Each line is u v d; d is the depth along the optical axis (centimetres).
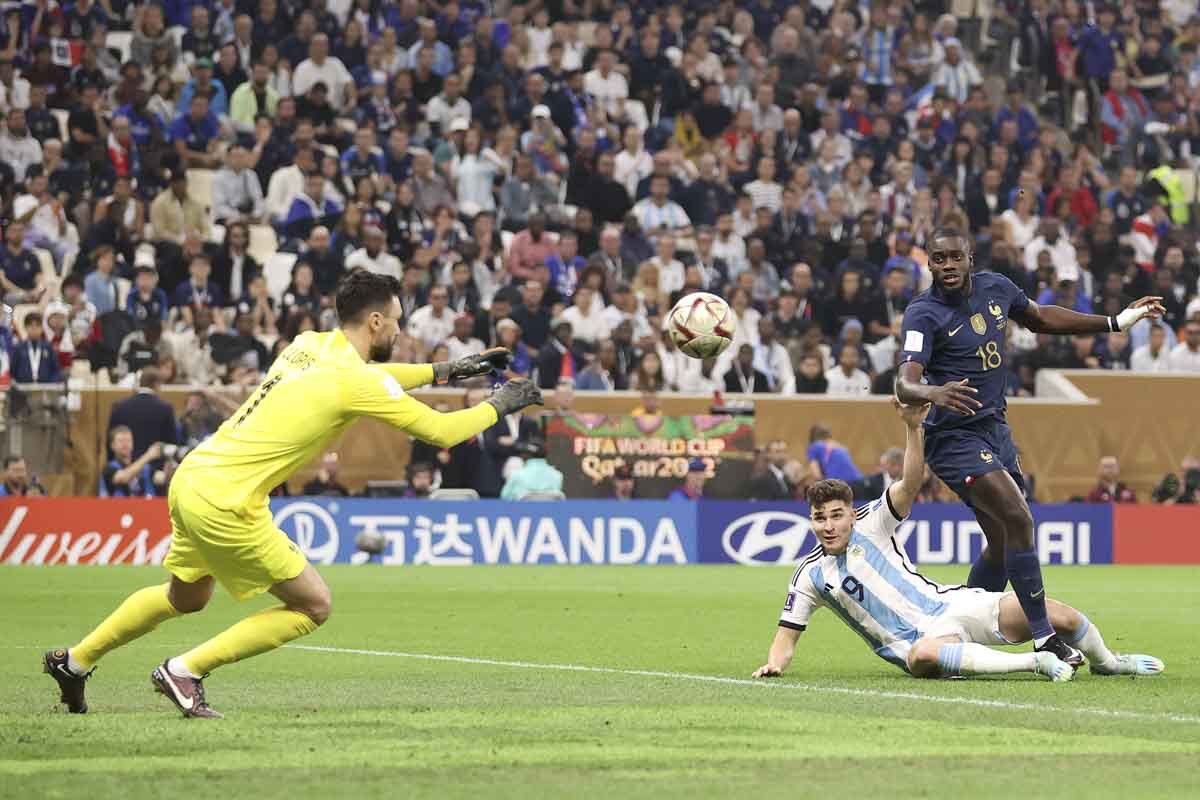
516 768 1416
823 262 6369
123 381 5319
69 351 5275
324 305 5638
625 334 5653
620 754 1496
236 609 3569
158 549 4988
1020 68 7775
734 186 6719
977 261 6397
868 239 6359
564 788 1320
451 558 5162
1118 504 5562
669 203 6469
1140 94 7669
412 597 3894
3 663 2427
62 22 6581
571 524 5212
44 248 5900
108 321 5406
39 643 2762
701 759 1466
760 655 2581
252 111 6500
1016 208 6612
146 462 5028
